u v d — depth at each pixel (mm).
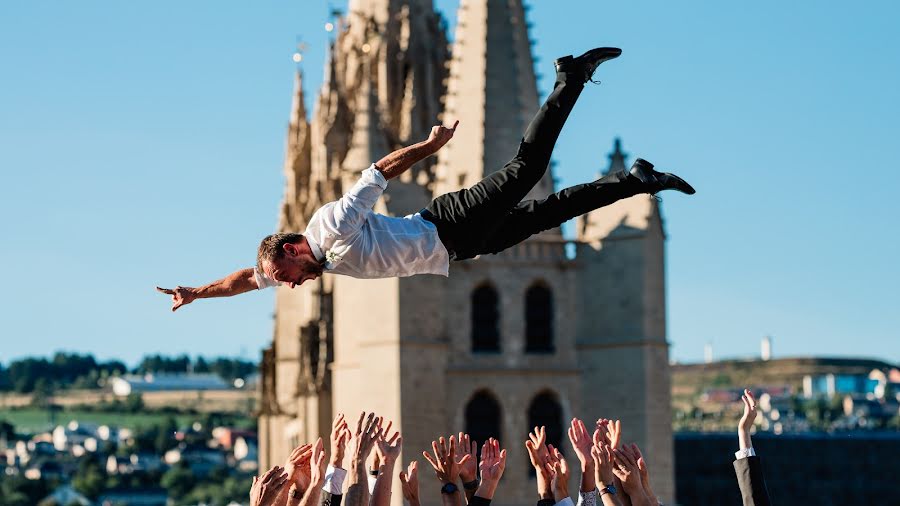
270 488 22047
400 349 98000
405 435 97500
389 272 22344
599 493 23672
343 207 21953
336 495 23484
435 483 98188
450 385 99125
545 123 22375
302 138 121250
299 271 22234
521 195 22422
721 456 136000
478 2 100938
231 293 22625
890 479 136000
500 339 100125
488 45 100250
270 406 125625
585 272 101875
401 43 114500
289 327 123562
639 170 22844
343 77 116312
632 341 100062
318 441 23141
